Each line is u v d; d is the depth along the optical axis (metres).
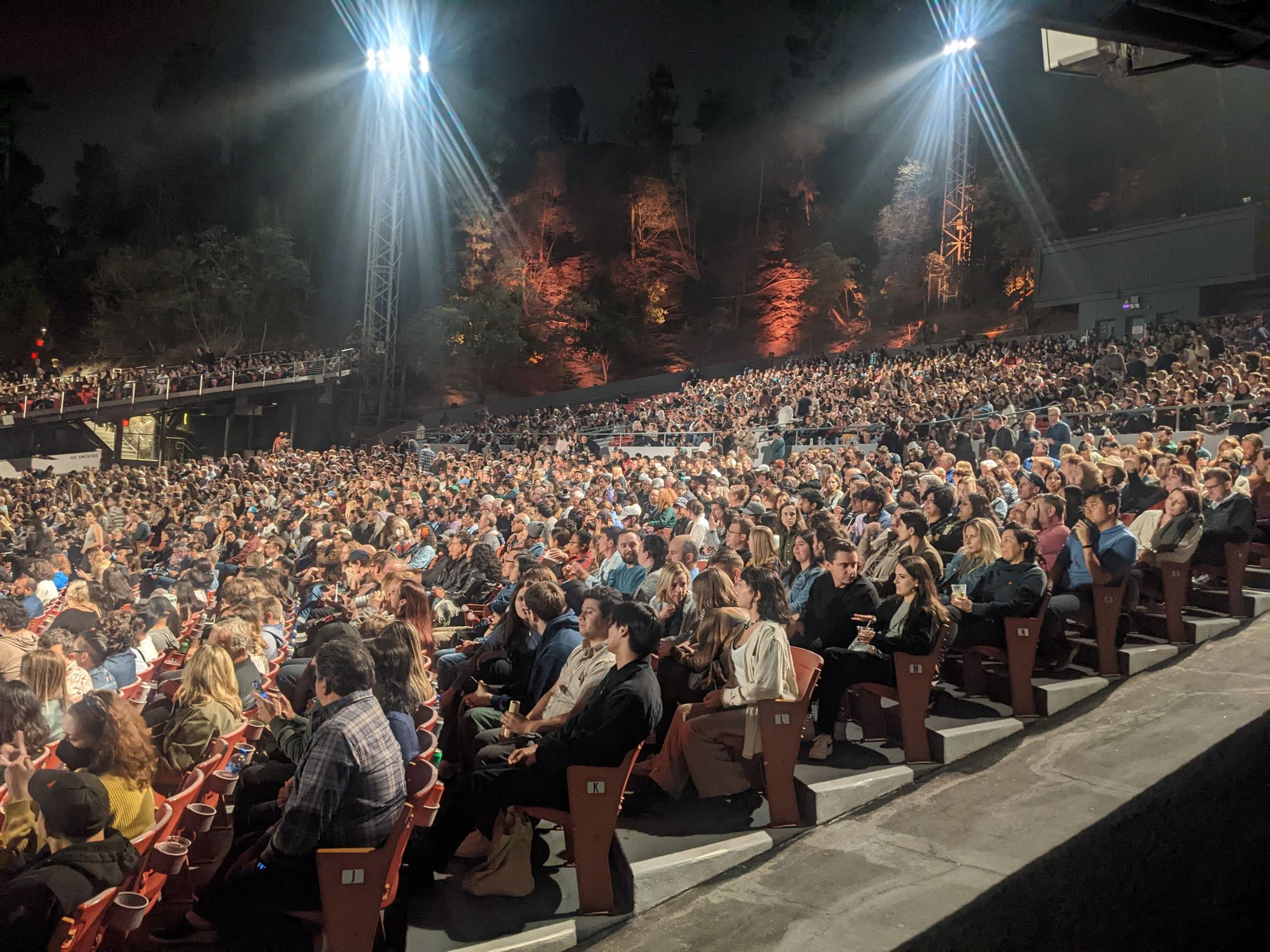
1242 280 31.50
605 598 5.01
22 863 3.39
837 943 3.78
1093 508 6.43
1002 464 12.51
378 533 15.29
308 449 48.97
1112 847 4.56
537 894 4.39
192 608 10.73
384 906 3.71
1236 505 7.20
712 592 5.53
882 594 7.00
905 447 19.86
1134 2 4.19
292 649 8.14
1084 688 6.14
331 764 3.61
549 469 24.30
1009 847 4.43
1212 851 5.04
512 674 6.17
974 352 37.44
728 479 15.77
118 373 48.88
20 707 3.64
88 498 24.00
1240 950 5.09
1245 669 6.17
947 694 6.45
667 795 5.28
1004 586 6.22
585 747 4.21
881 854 4.50
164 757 4.61
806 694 4.93
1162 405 17.28
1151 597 7.20
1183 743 5.25
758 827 4.88
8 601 6.31
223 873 4.31
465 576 11.24
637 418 38.06
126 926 3.34
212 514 19.42
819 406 29.12
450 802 4.55
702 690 5.34
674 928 4.04
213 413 45.31
